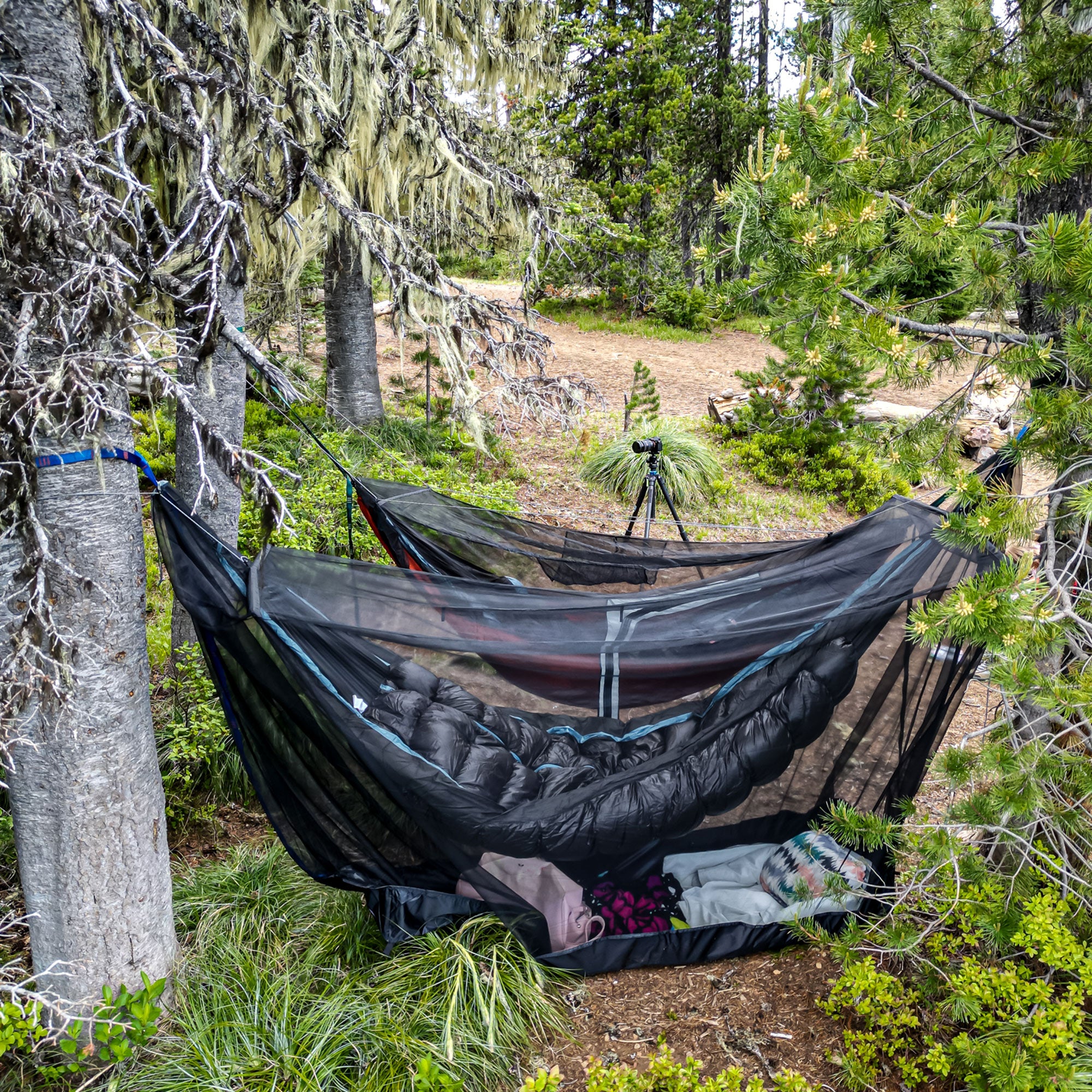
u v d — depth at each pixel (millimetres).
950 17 2957
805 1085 2688
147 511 7516
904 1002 2961
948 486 2766
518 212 5789
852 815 3045
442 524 5016
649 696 3598
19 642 2344
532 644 3369
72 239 2211
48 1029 2729
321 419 9086
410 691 3430
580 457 9844
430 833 3258
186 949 3480
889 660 3543
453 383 4133
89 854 2898
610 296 18828
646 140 17781
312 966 3393
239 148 3830
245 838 4402
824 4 2877
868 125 2951
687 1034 3195
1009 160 2947
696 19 19406
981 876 2988
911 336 2852
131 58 3586
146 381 2355
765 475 9516
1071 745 3152
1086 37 2686
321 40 4688
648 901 3631
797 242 2637
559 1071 2619
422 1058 2812
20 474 2240
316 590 3279
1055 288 2730
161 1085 2818
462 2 7621
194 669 4578
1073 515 3027
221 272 2604
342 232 5770
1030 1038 2611
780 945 3596
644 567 4980
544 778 3525
